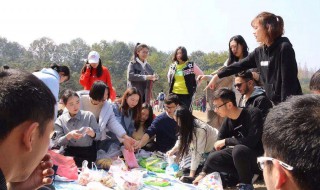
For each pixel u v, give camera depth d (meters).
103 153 5.52
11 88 1.19
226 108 4.48
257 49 4.52
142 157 5.60
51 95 1.30
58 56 74.00
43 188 2.17
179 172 4.99
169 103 5.63
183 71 6.95
